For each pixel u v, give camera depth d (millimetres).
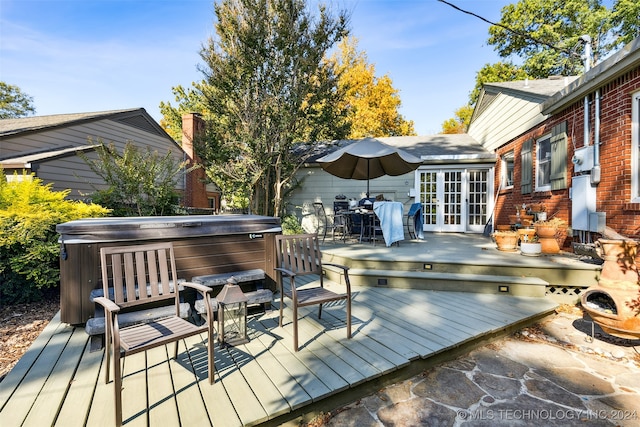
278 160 8031
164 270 2566
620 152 4164
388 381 2389
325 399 2080
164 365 2359
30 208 4234
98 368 2307
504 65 18484
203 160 9242
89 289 2814
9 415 1771
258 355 2508
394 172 7359
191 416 1786
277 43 7477
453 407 2164
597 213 4398
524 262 4449
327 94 8094
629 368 2676
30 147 7648
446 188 9023
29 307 3953
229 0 7559
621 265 2936
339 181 9469
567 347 3055
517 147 7352
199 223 3234
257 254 3635
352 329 3031
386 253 5324
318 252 3371
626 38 15266
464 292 4273
